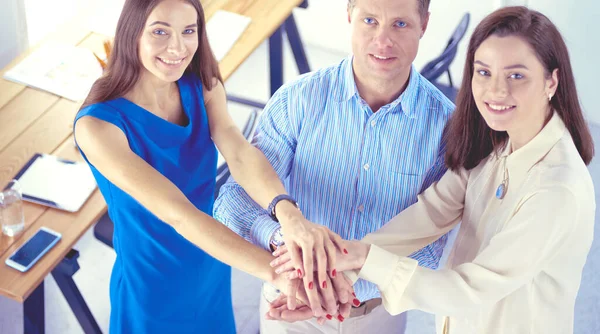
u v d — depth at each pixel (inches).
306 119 85.7
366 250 77.7
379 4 75.4
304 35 195.6
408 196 87.5
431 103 83.6
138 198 80.0
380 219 89.6
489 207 76.8
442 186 83.7
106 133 80.1
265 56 195.0
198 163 91.1
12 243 107.3
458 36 128.0
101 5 149.2
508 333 77.5
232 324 110.3
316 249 77.4
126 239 91.4
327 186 89.1
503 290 73.0
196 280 97.0
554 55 68.6
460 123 77.7
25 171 116.2
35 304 117.7
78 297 118.2
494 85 69.5
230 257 77.8
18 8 152.6
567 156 70.7
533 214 70.4
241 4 150.6
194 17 78.7
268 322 98.0
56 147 120.6
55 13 165.0
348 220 90.6
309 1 188.1
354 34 78.4
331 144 86.4
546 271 73.7
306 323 95.0
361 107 83.4
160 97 84.8
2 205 107.0
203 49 86.2
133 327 98.7
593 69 164.6
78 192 113.7
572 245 72.1
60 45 138.6
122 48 79.5
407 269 75.5
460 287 73.9
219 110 91.6
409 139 84.5
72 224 110.2
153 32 77.2
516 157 73.5
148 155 85.1
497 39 68.6
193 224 77.9
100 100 81.4
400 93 82.8
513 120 70.5
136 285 94.8
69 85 130.3
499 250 72.4
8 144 120.3
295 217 80.1
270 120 87.8
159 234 89.7
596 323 133.4
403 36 77.0
